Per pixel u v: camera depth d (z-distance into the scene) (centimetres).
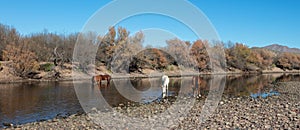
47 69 4706
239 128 1241
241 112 1639
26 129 1376
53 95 2653
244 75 7106
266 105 1908
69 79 4228
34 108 1981
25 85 3619
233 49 7981
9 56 4341
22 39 4972
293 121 1340
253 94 2892
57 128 1368
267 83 4509
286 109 1700
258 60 8969
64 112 1842
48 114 1781
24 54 4397
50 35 5497
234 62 7944
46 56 5088
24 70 4319
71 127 1378
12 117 1694
